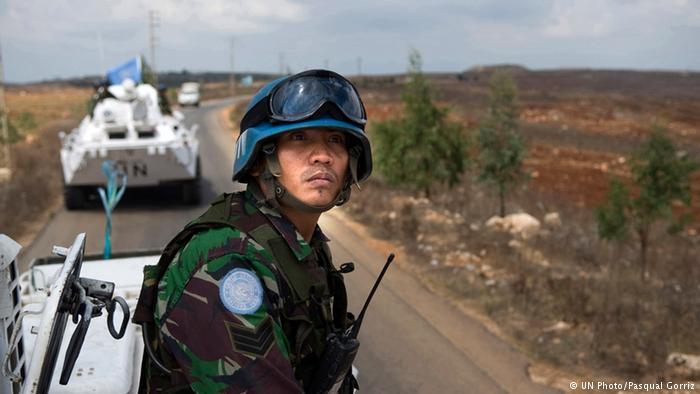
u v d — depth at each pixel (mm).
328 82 1646
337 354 1641
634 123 52688
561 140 38812
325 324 1682
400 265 9688
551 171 27266
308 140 1654
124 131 13742
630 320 7371
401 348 6809
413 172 15305
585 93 101562
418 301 8180
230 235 1536
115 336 1796
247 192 1678
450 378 6164
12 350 1714
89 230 12078
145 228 12250
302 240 1604
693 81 157375
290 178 1627
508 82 13992
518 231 12375
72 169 13172
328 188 1644
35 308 2859
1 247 1703
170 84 142875
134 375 2600
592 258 10750
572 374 6219
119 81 15000
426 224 12062
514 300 8016
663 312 7844
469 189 17109
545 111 59312
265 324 1460
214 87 115625
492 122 13969
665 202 10719
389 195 15367
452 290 8586
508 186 13992
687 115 62562
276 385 1437
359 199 14461
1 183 15188
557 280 8617
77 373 2443
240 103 58281
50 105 65188
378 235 11375
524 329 7250
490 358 6590
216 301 1444
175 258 1566
